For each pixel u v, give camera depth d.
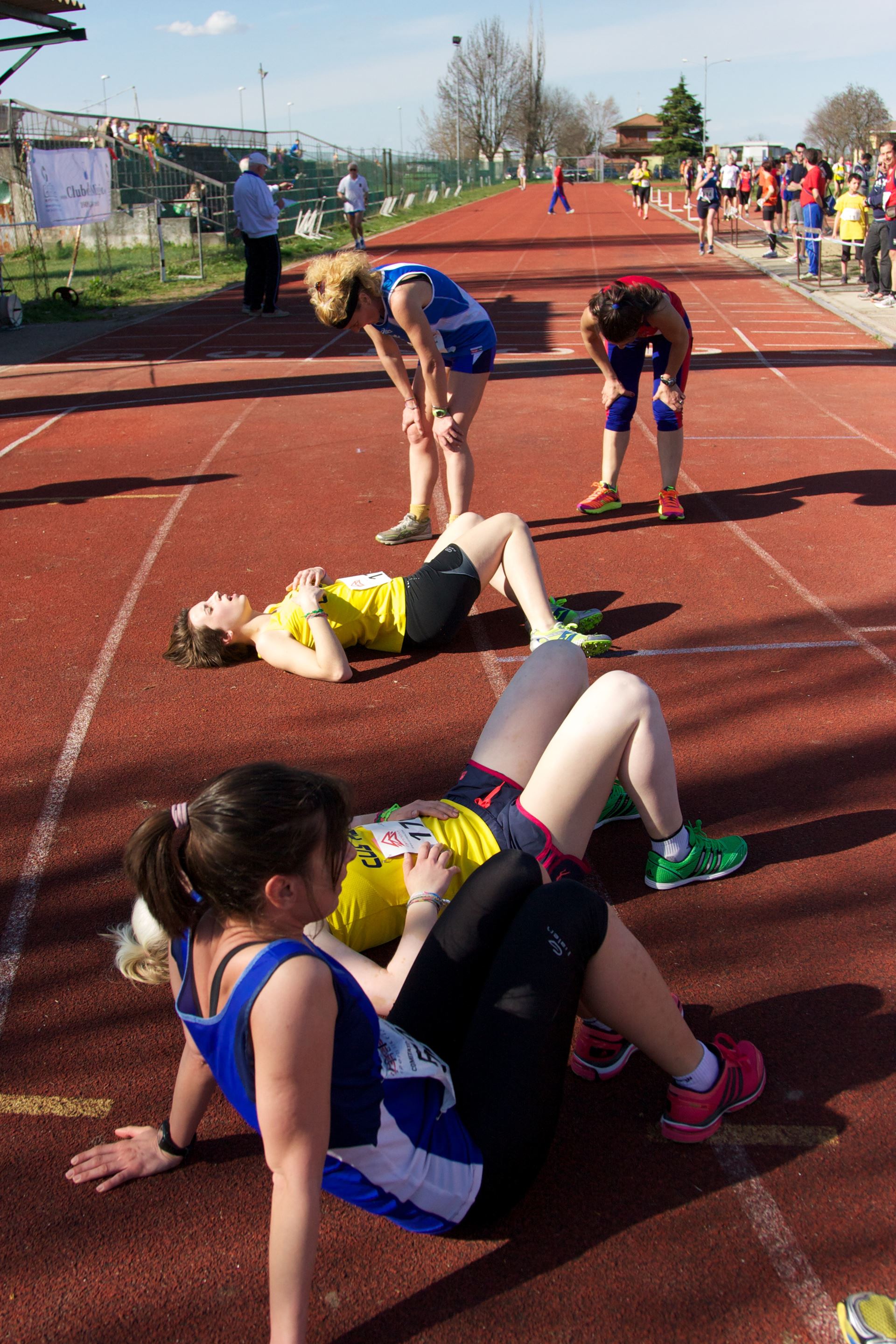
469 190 73.12
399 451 8.31
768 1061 2.50
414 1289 2.00
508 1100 1.93
